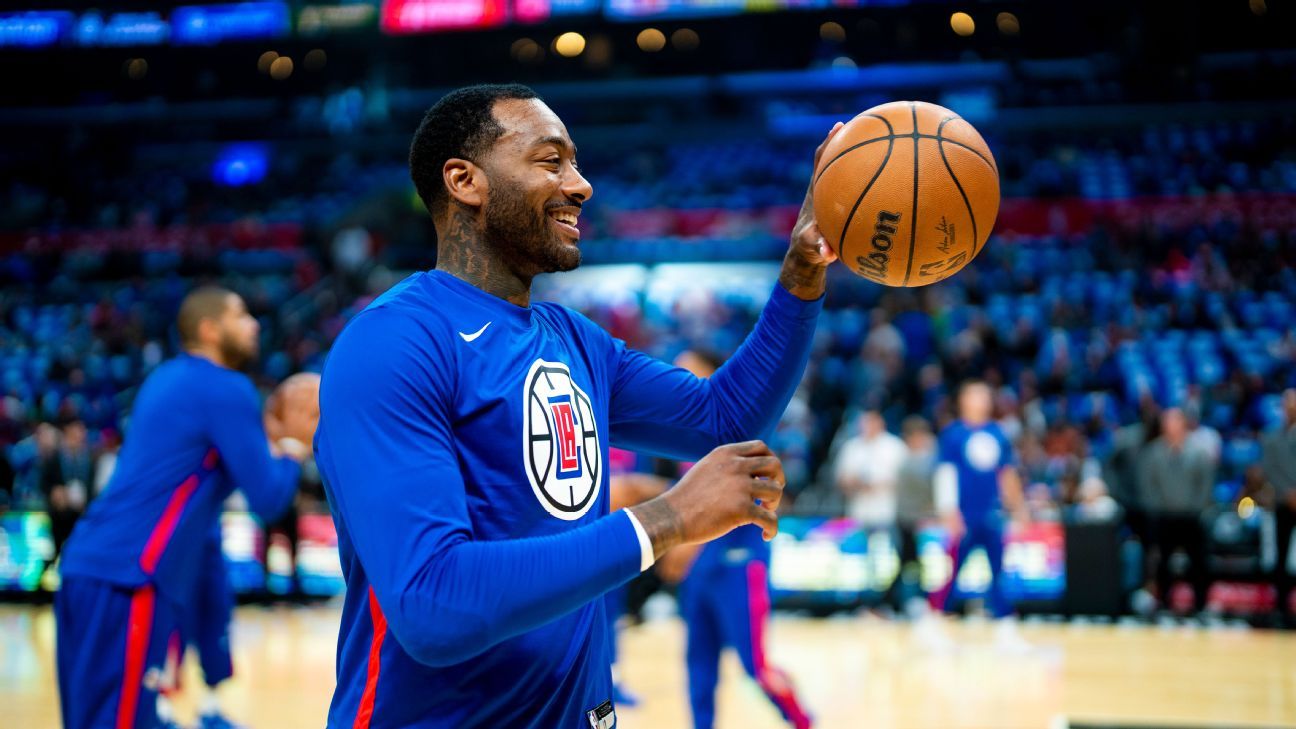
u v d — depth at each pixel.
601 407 1.88
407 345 1.59
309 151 24.84
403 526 1.45
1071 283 16.20
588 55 23.97
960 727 5.63
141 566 3.48
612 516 1.50
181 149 26.05
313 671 7.21
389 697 1.63
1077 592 9.57
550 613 1.43
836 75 23.78
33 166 25.20
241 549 10.41
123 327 16.89
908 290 15.66
